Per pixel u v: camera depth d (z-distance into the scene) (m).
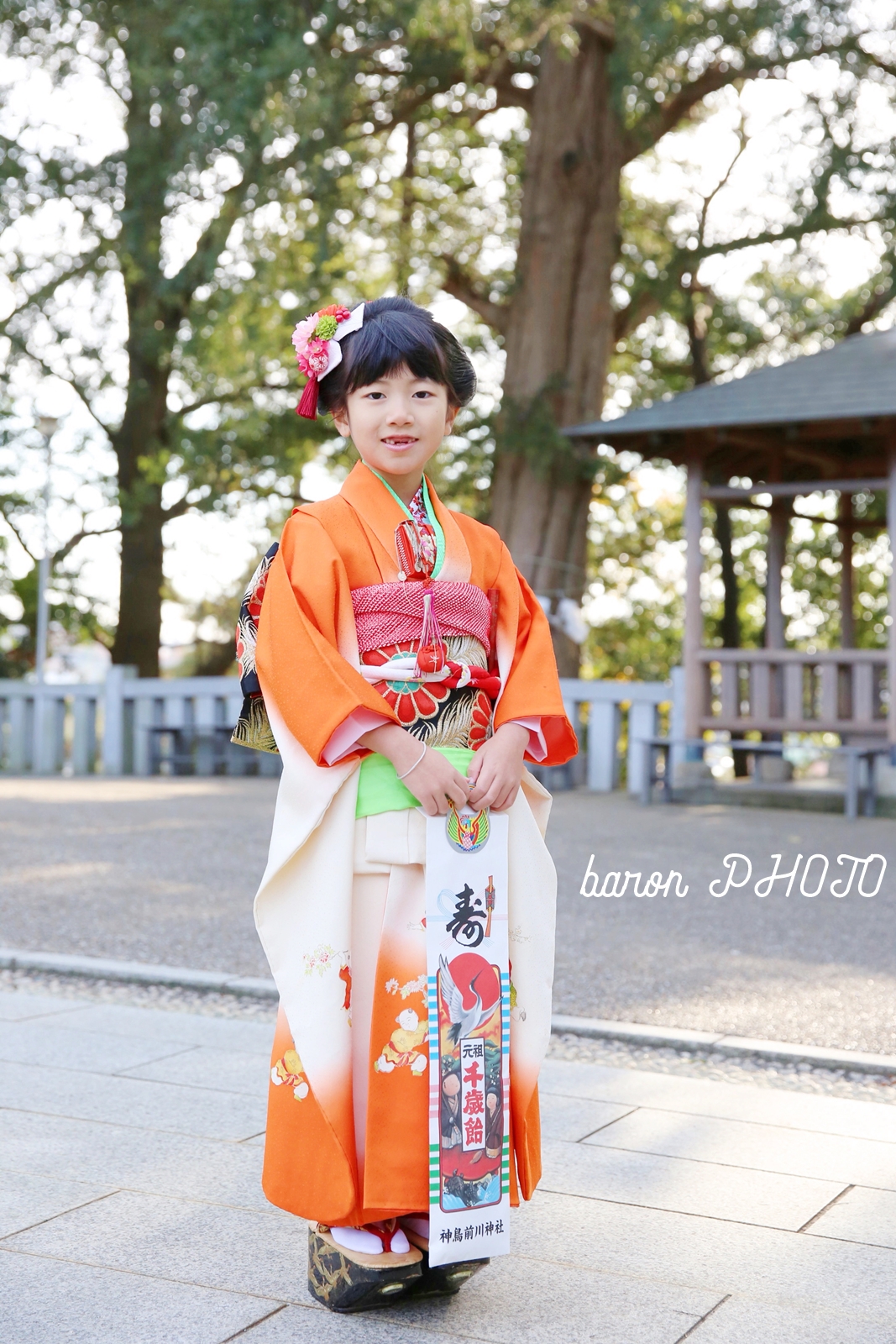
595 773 11.20
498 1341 1.88
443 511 2.16
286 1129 1.97
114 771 13.65
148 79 12.19
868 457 11.71
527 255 13.91
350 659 2.01
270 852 1.98
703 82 14.23
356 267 15.93
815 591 22.73
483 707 2.08
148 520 18.53
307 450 16.34
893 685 9.71
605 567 22.73
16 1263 2.11
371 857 1.96
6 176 13.66
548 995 2.05
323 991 1.95
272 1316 1.94
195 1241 2.21
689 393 10.55
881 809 9.44
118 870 6.43
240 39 11.22
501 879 2.00
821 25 12.05
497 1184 1.95
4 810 9.26
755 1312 1.98
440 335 2.09
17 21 13.53
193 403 18.06
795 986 4.20
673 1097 3.08
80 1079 3.11
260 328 13.24
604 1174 2.56
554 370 13.63
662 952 4.73
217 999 4.04
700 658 10.48
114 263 15.89
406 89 14.15
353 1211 1.92
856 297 18.41
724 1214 2.37
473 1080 1.94
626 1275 2.11
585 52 13.81
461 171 17.16
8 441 17.89
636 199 17.66
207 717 13.30
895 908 5.68
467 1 11.48
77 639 22.81
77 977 4.27
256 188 12.44
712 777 10.37
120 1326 1.90
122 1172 2.52
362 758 1.98
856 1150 2.72
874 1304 2.01
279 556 2.05
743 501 11.99
